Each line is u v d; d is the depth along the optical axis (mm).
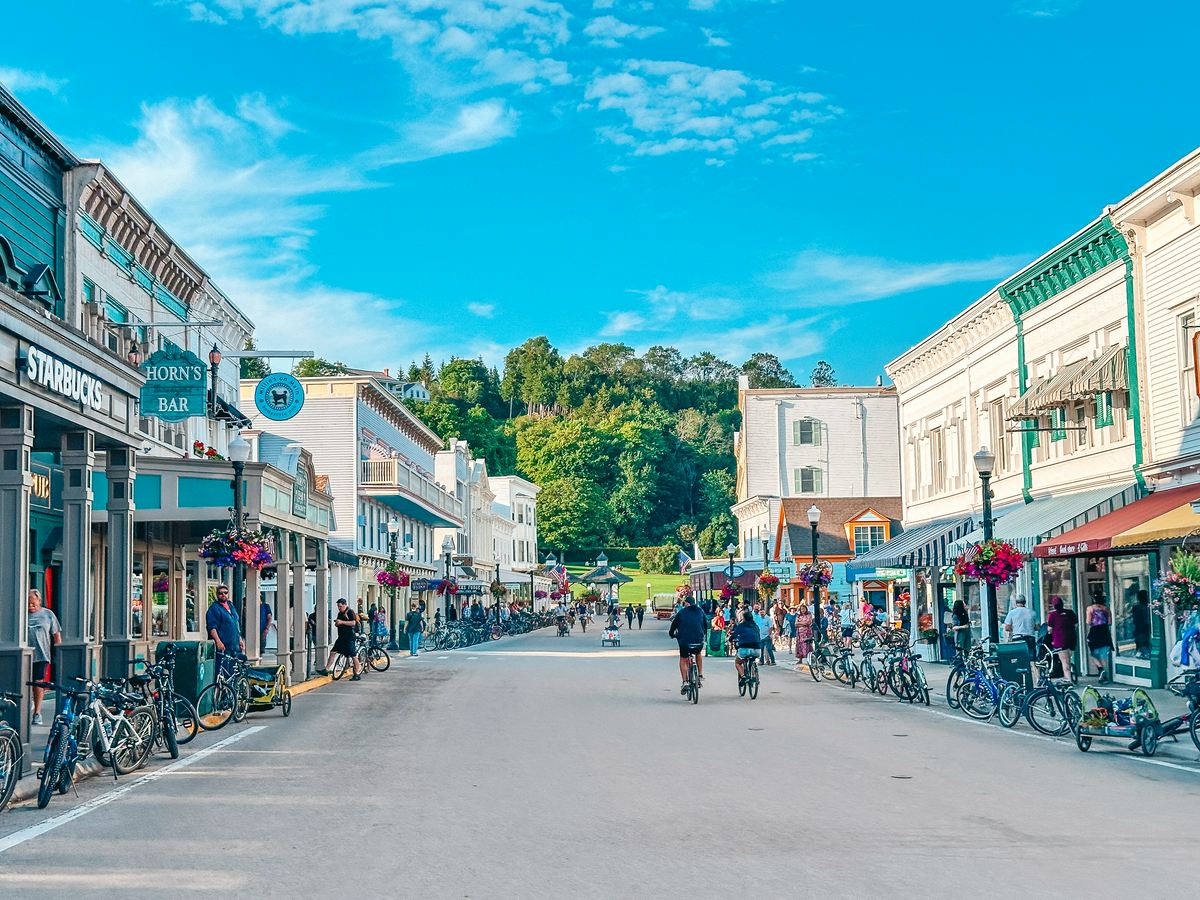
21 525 14773
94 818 11656
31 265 24297
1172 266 26172
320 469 59031
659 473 162250
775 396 80750
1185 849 9906
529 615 86500
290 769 15102
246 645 29203
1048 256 31594
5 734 12109
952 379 41125
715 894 8328
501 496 119688
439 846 10070
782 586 65500
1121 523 24672
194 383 26688
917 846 10016
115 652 19156
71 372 16297
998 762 15570
